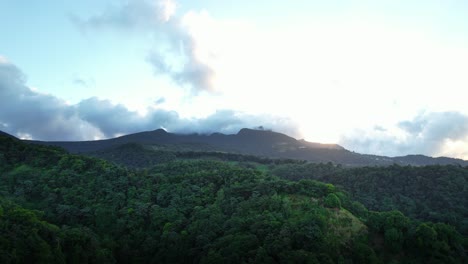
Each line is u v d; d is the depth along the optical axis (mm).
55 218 100125
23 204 102938
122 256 93938
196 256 90188
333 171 193125
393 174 157500
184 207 109500
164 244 94500
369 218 92125
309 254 75812
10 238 75375
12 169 123938
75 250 85062
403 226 87250
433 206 130125
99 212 103625
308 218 87562
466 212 121375
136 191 118062
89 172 124125
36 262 75812
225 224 95188
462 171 147375
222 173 135125
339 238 84375
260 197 103938
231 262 80750
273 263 77375
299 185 107062
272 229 86562
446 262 79625
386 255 84312
